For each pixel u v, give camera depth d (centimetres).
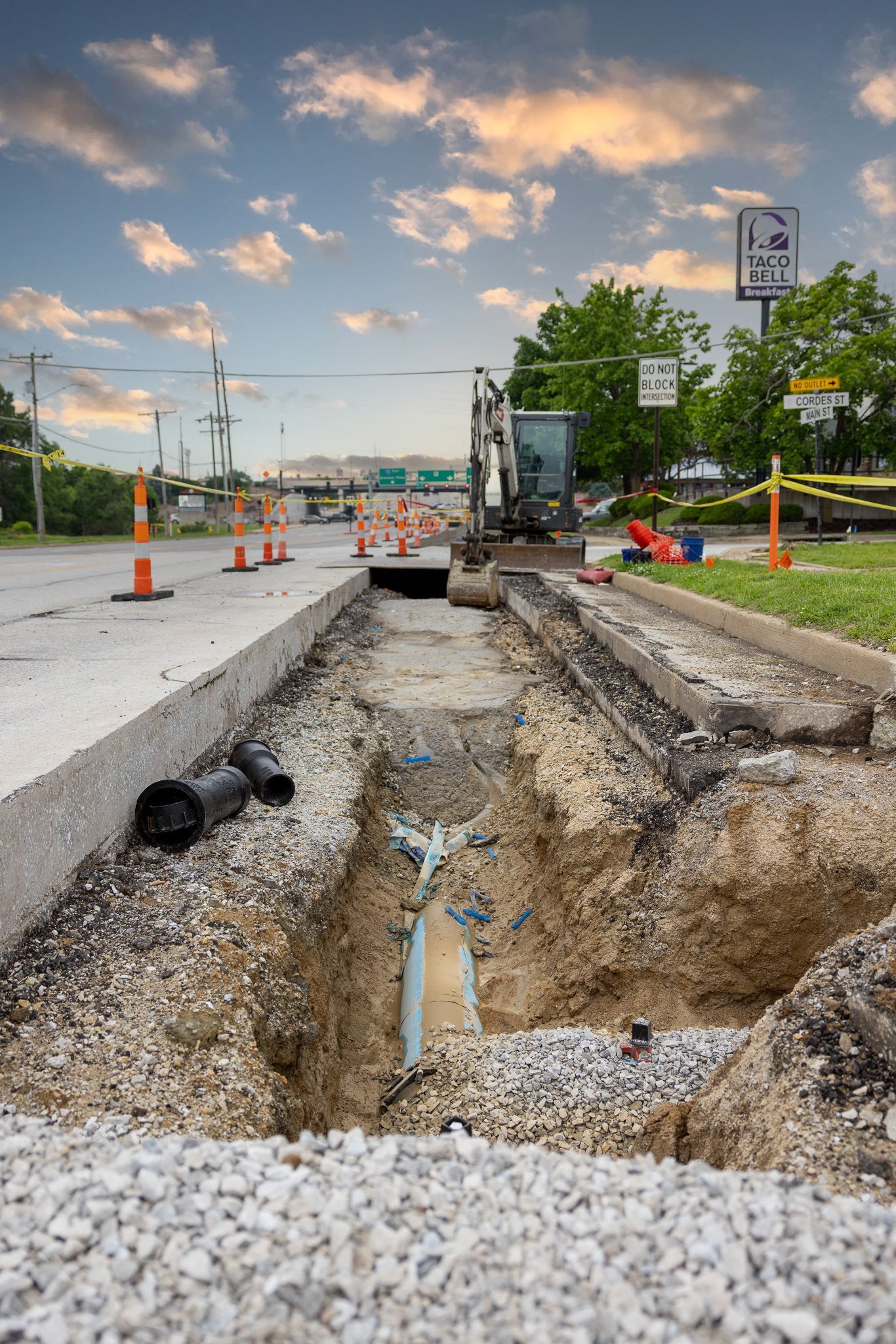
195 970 397
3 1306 172
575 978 592
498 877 793
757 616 932
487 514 2195
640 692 857
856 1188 272
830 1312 174
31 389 4531
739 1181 217
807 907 529
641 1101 450
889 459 3328
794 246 3781
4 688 596
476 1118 460
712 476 5300
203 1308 175
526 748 895
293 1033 427
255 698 816
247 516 10944
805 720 649
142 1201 207
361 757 834
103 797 471
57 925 409
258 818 606
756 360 3559
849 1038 332
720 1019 536
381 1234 194
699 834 580
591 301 4644
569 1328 170
